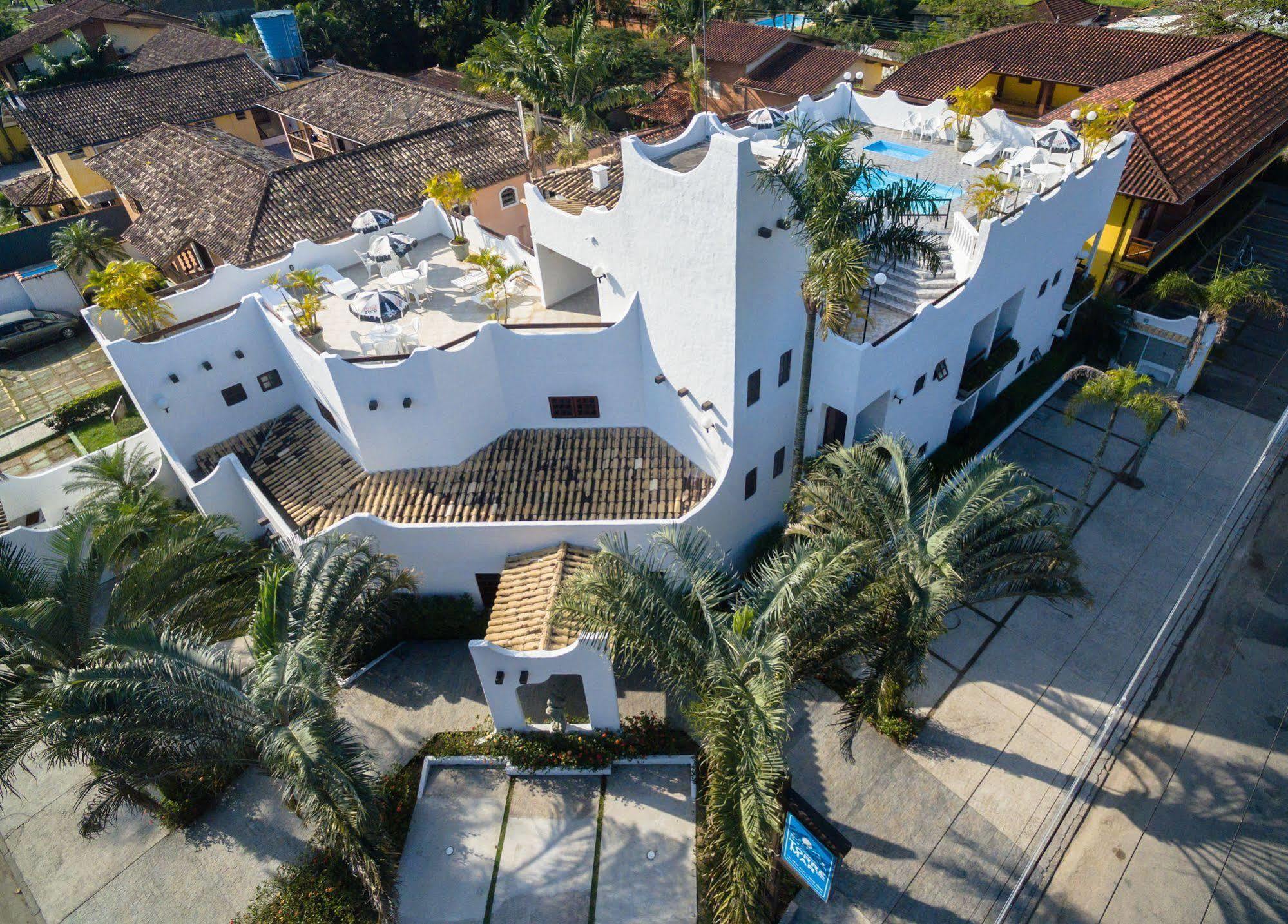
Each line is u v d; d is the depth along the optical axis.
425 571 22.59
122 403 33.94
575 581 15.93
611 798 19.11
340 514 22.66
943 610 14.82
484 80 36.28
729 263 18.12
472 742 20.25
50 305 40.28
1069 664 21.34
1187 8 63.59
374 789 15.09
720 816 13.27
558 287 25.48
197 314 25.88
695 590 15.15
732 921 14.27
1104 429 28.78
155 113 49.12
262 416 26.55
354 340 24.08
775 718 12.84
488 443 24.05
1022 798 18.59
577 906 17.22
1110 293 31.31
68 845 19.09
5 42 67.44
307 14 68.00
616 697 19.41
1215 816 18.17
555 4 63.94
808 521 18.38
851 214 17.14
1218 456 27.42
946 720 20.20
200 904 17.75
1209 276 36.38
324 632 17.53
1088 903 16.89
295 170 32.69
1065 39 43.34
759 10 71.94
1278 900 16.72
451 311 25.53
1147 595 22.97
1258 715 20.08
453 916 17.20
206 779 19.47
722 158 16.86
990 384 28.14
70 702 14.39
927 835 17.98
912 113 33.12
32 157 65.94
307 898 17.36
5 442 33.03
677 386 21.88
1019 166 27.00
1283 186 44.78
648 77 51.50
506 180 34.81
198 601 18.78
